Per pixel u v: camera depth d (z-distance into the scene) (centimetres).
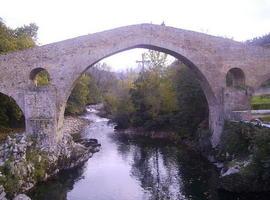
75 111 7362
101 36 3391
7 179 2398
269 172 2256
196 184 2722
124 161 3512
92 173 3097
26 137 2989
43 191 2625
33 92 3172
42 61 3328
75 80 3369
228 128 3228
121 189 2672
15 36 4934
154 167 3266
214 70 3547
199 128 4078
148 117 5384
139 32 3434
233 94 3444
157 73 5516
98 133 5366
